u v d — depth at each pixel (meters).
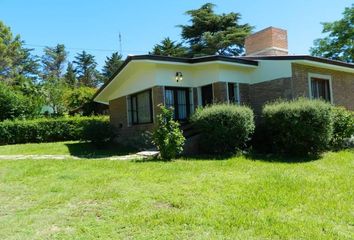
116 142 16.09
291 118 10.43
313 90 13.98
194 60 13.02
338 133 11.57
